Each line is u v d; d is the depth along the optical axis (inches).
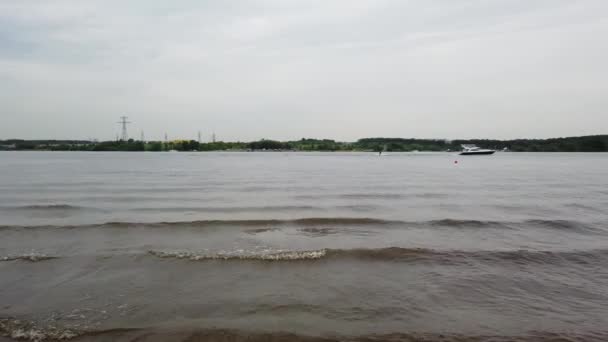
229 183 1242.0
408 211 679.1
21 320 239.5
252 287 297.7
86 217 593.3
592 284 311.4
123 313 250.8
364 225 543.2
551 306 270.1
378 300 276.1
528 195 932.0
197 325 235.3
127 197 847.1
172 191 985.5
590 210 690.2
